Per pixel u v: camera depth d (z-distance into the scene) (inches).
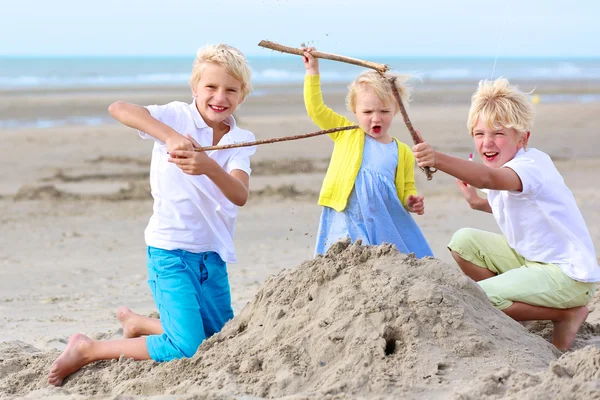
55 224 418.0
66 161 620.7
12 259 334.0
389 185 193.0
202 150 161.9
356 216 193.9
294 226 404.8
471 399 124.0
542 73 2982.3
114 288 282.0
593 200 460.8
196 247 174.6
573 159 653.9
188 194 173.2
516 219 176.9
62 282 291.7
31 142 721.6
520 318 174.6
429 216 420.5
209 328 176.4
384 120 195.9
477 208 201.3
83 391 155.3
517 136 177.6
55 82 1962.4
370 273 154.5
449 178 558.9
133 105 169.2
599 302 217.3
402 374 135.9
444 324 144.6
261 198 483.8
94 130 813.9
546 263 176.9
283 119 906.7
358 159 194.5
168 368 154.4
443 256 315.6
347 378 135.9
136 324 185.5
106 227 411.2
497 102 174.9
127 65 3767.2
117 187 522.6
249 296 256.7
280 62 2906.0
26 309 249.4
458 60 5841.5
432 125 834.8
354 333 143.4
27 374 167.9
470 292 155.0
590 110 1103.6
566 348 174.4
